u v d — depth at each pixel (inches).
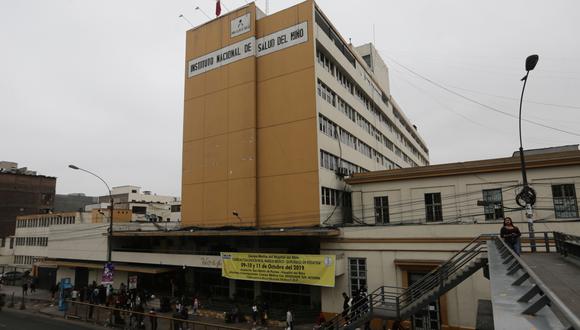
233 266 963.3
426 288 612.4
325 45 1137.4
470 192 917.8
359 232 872.3
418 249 797.2
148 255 1176.2
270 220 1065.5
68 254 1524.4
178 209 2694.4
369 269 845.8
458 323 722.2
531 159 854.5
